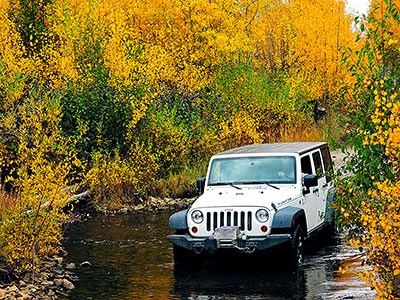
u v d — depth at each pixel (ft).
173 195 69.21
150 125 72.95
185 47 86.22
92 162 67.05
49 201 38.58
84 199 63.57
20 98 68.44
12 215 37.19
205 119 80.89
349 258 39.06
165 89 81.20
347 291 31.55
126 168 66.08
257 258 39.45
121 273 37.78
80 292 34.01
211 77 85.66
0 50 74.64
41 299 32.76
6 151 59.57
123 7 88.79
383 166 29.17
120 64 72.28
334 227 46.34
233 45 88.22
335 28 111.14
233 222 36.42
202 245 36.45
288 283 33.81
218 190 39.96
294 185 39.60
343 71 108.17
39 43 88.17
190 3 87.76
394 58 30.68
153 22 90.33
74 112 69.46
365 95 30.81
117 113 70.08
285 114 90.22
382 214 23.76
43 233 37.65
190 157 76.64
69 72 72.23
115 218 58.34
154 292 33.35
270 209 36.32
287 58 108.78
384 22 30.53
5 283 35.32
